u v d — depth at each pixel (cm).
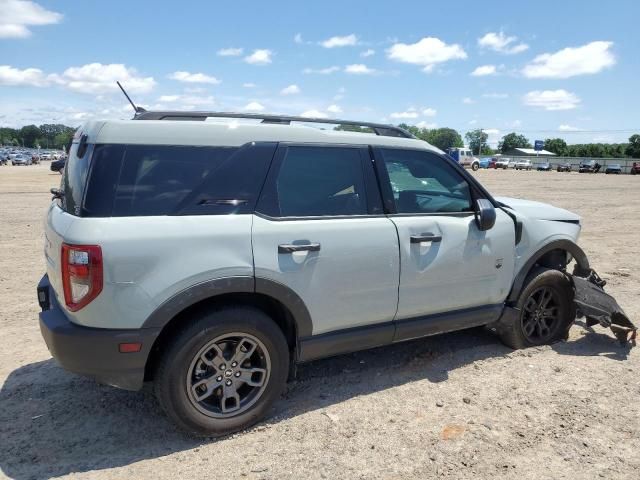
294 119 355
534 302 448
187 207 294
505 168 7106
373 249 346
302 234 320
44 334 292
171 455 296
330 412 345
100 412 341
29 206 1471
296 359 339
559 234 450
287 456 296
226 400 317
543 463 291
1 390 369
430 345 461
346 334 350
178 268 283
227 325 299
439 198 395
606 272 748
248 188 312
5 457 291
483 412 346
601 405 355
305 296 323
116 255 270
